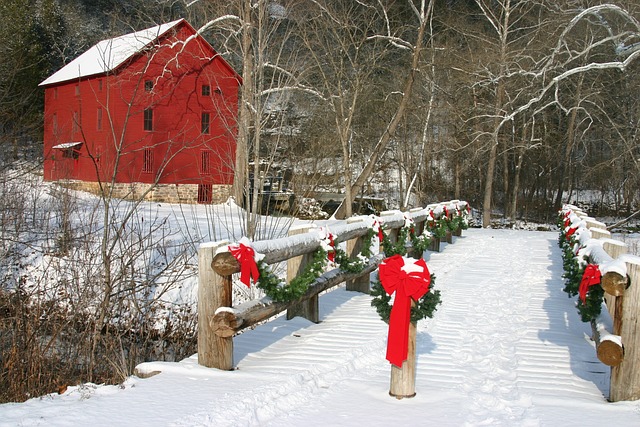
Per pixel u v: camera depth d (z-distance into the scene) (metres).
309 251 7.53
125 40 27.91
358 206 33.84
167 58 27.98
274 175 30.36
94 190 28.67
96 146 28.73
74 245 12.95
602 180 35.00
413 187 34.59
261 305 6.23
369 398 4.99
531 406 4.84
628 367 4.96
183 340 10.59
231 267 5.69
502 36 28.27
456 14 34.97
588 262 6.93
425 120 31.28
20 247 13.90
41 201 17.47
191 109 29.30
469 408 4.75
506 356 6.43
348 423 4.41
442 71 31.52
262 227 17.66
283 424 4.39
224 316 5.64
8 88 18.12
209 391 5.02
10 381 7.86
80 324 10.05
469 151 33.94
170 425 4.22
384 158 36.47
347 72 30.59
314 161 30.66
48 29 36.12
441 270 12.32
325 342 6.80
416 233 13.93
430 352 6.49
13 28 30.81
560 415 4.61
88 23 38.94
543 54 28.64
